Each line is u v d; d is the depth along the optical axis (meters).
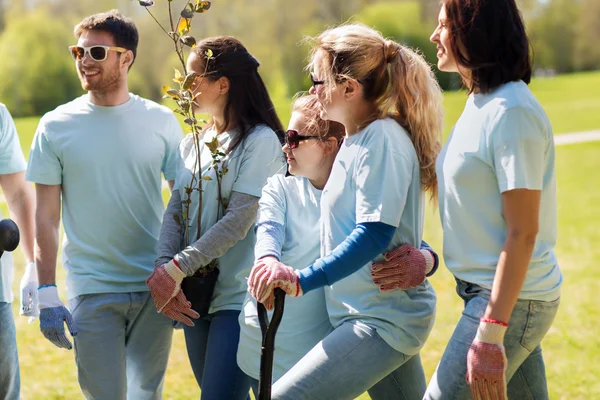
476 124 2.82
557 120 31.78
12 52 49.78
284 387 3.16
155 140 4.26
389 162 3.08
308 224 3.53
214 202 3.96
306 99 3.52
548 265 2.88
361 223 3.06
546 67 66.44
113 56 4.10
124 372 4.16
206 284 3.91
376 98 3.25
